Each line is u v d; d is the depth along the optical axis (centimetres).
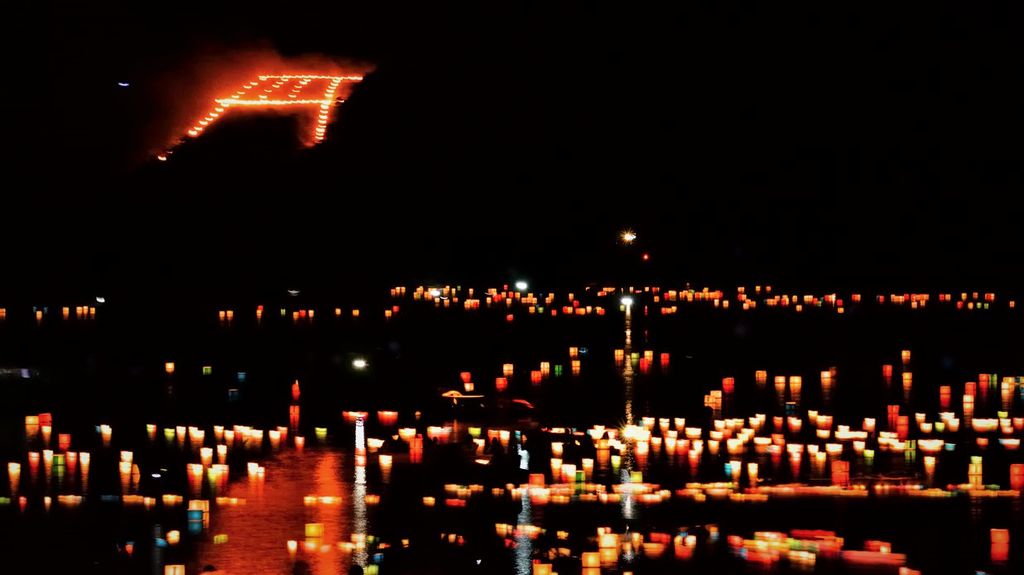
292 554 981
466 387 1709
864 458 1311
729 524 1065
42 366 1866
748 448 1371
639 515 1095
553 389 1738
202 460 1312
